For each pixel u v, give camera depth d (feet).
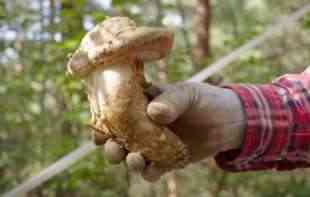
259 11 29.94
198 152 4.19
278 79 4.49
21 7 17.28
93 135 4.00
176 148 3.80
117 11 15.49
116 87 3.67
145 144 3.77
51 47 14.21
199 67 15.92
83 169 15.08
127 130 3.74
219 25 29.94
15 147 18.08
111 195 20.98
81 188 20.44
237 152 4.22
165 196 25.07
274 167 4.38
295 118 4.14
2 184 17.69
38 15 16.28
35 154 17.92
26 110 17.90
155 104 3.68
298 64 27.09
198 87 4.02
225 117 4.08
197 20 17.28
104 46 3.61
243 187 23.76
